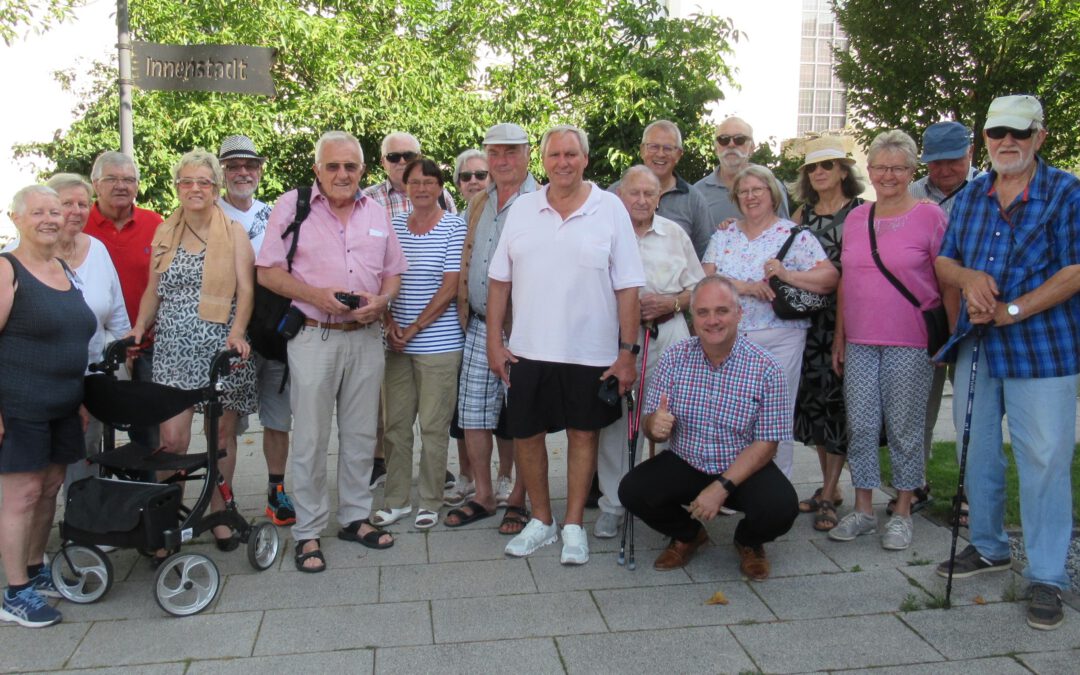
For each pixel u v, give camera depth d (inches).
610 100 387.9
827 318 172.7
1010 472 205.3
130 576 151.6
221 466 165.9
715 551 162.1
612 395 152.9
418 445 241.9
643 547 164.9
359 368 159.2
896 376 159.8
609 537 169.6
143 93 360.8
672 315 168.9
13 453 131.8
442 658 123.4
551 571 153.4
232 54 203.2
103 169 170.1
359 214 158.4
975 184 141.5
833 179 173.5
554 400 156.9
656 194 164.7
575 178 151.6
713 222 204.8
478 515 179.6
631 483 150.2
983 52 326.0
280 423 178.1
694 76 401.7
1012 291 133.3
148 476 148.9
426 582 148.9
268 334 161.2
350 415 161.9
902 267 156.6
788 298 160.2
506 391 169.6
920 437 161.6
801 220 180.4
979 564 147.3
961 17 324.8
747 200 167.5
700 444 149.0
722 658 122.9
